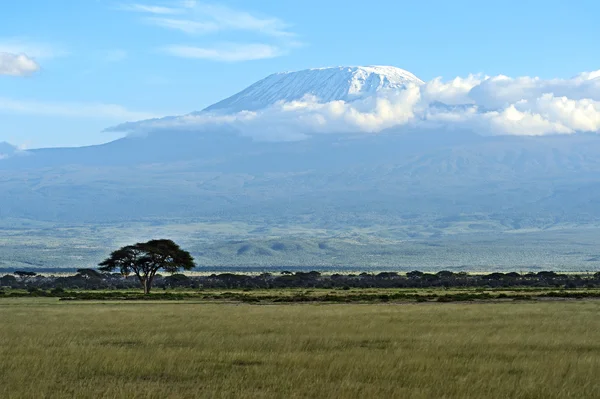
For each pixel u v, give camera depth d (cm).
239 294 12456
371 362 3438
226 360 3556
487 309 7281
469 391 2809
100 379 3102
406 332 4897
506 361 3556
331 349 4025
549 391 2816
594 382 3025
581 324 5469
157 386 2928
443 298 9881
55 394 2767
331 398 2692
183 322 5762
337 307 7862
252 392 2806
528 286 18162
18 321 5972
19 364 3400
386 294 11688
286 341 4319
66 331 5041
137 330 5103
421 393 2736
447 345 4150
